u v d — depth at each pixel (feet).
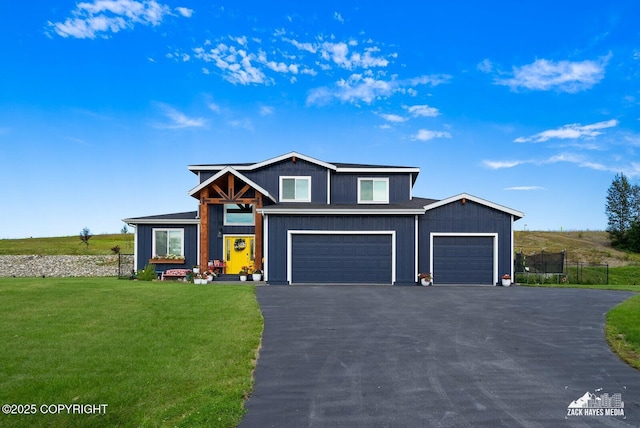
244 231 69.97
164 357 22.12
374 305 39.52
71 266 105.40
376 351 24.80
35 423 15.03
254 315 33.06
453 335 28.45
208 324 29.58
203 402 16.98
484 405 17.30
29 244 150.20
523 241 141.08
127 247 141.69
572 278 87.30
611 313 34.96
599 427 15.46
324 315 34.68
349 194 73.67
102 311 32.63
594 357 23.84
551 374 21.07
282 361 22.94
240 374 20.31
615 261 114.42
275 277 61.26
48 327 27.32
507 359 23.41
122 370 20.02
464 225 63.21
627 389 19.15
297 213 61.57
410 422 15.76
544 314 35.58
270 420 15.94
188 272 68.13
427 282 60.49
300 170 71.77
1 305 34.14
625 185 148.66
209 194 69.36
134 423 15.26
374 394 18.48
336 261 61.62
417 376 20.71
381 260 61.62
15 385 17.85
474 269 63.10
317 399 17.93
